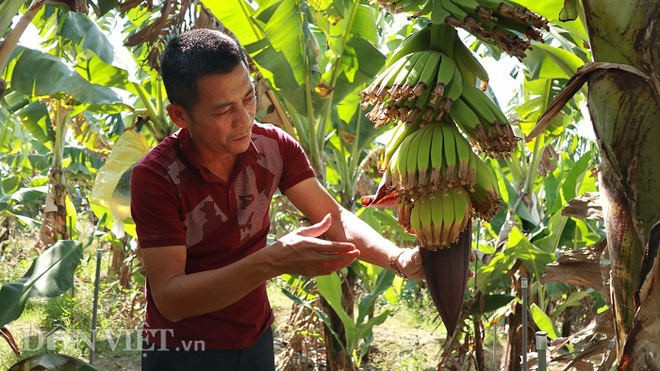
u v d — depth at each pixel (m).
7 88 5.23
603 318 2.22
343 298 5.03
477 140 1.50
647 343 1.40
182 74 1.60
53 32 5.39
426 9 1.55
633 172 1.43
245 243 2.06
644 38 1.41
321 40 5.34
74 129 7.45
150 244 1.83
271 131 2.08
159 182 1.85
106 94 5.04
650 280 1.38
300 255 1.52
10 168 11.30
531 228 5.26
